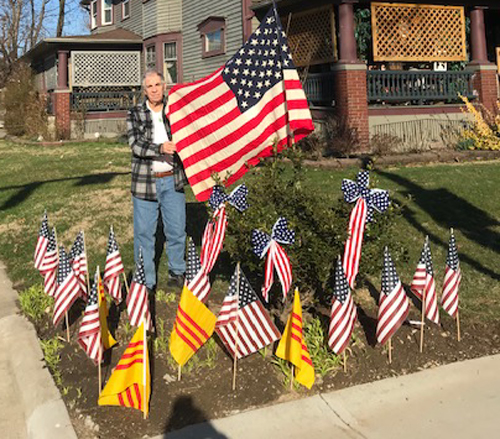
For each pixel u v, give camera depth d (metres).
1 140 23.59
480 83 15.27
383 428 3.38
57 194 10.10
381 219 4.48
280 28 4.84
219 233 4.49
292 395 3.74
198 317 3.86
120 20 27.23
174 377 3.95
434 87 14.86
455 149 13.36
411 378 3.90
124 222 8.06
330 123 13.27
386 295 3.90
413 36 14.95
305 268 4.38
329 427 3.40
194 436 3.32
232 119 5.07
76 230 7.79
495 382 3.83
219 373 4.00
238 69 5.01
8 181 11.77
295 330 3.63
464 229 7.24
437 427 3.36
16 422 3.70
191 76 22.05
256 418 3.49
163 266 6.38
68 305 4.52
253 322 3.87
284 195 4.41
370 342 4.38
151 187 5.36
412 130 14.26
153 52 23.86
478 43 15.47
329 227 4.23
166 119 5.27
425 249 4.21
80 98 23.22
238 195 4.47
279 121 4.98
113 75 24.73
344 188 4.34
